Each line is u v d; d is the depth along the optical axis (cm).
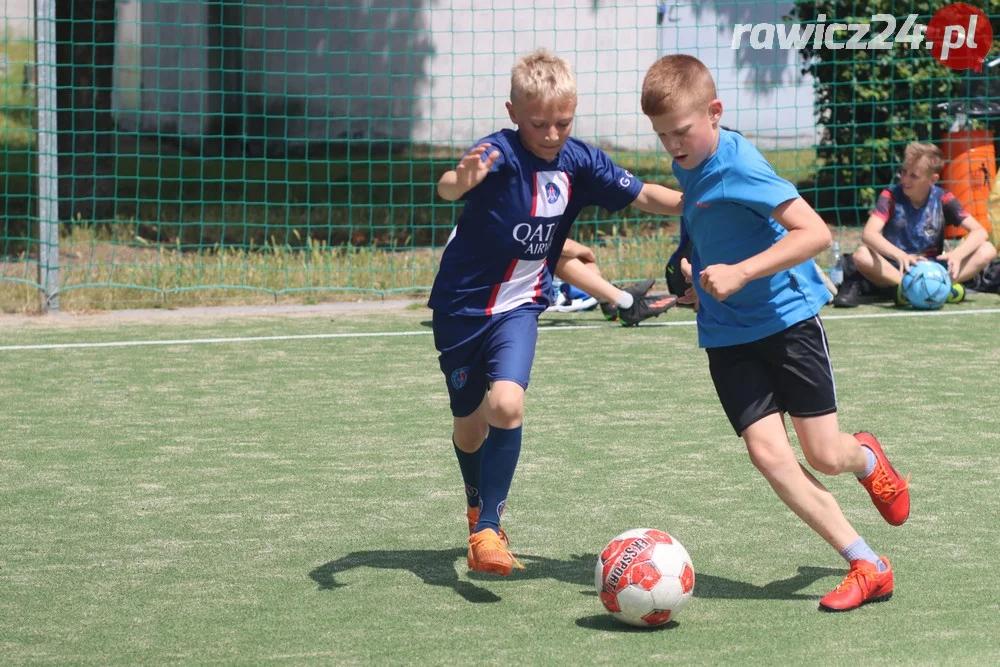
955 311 1714
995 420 1112
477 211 711
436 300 737
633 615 623
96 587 707
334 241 2417
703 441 1048
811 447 677
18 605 677
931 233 1769
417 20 3506
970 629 622
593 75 3381
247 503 884
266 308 1809
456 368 737
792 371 669
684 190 682
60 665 588
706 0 3378
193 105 3588
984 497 878
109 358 1445
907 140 2462
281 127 3606
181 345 1527
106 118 2520
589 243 2228
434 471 970
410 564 750
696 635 620
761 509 855
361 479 947
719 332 677
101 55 2502
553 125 679
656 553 628
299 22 3544
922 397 1208
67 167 2489
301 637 623
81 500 893
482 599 684
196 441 1067
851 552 665
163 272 1977
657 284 1986
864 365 1365
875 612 652
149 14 3541
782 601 674
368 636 624
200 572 734
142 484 935
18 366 1397
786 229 648
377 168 3241
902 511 731
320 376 1342
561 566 744
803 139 3294
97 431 1104
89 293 1859
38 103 1747
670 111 640
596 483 926
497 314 721
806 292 671
